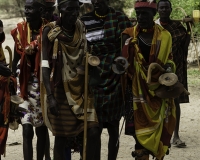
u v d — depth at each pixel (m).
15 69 8.88
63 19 7.47
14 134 12.06
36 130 8.57
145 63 7.79
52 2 8.82
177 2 20.06
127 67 7.70
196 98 15.52
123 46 7.96
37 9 8.38
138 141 7.84
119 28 8.62
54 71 7.49
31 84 8.38
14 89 8.39
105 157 10.02
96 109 8.46
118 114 8.61
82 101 7.61
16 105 8.27
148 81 7.55
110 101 8.45
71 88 7.57
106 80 8.45
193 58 21.62
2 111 8.19
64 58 7.54
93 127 7.59
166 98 7.84
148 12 7.68
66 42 7.52
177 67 10.27
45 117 7.54
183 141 11.11
